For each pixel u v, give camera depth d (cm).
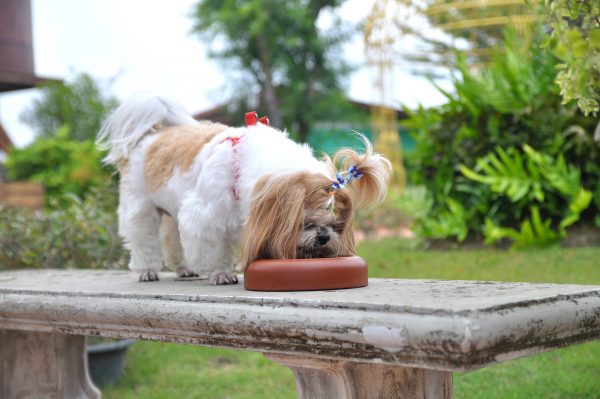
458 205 695
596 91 245
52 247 516
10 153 1426
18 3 1185
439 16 922
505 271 519
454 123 705
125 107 323
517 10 857
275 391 389
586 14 226
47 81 1180
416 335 170
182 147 295
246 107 2264
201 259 277
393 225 929
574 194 611
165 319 232
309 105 2192
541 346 186
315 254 253
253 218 249
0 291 297
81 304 262
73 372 354
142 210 315
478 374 375
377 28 955
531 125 650
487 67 887
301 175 250
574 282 456
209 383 414
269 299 206
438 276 530
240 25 2203
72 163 1323
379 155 273
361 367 211
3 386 343
